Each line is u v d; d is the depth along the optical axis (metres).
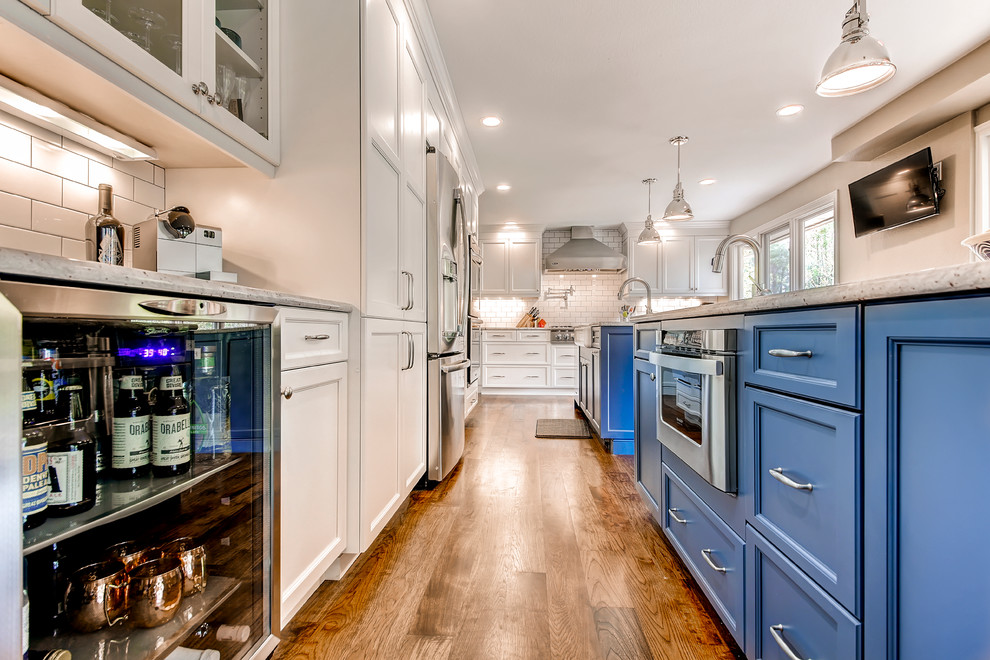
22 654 0.61
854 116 3.30
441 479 2.53
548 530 1.96
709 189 4.97
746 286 6.10
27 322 0.64
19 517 0.61
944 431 0.60
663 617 1.36
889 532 0.69
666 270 6.43
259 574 1.11
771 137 3.64
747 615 1.13
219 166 1.60
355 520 1.55
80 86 1.02
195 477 0.98
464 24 2.31
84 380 0.77
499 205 5.62
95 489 0.80
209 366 1.00
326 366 1.40
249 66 1.53
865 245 3.85
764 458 1.07
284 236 1.62
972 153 2.82
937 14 2.23
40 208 1.18
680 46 2.49
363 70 1.60
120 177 1.43
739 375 1.20
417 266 2.30
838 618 0.79
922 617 0.64
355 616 1.36
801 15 2.24
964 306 0.57
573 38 2.42
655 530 1.96
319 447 1.37
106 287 0.72
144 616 0.92
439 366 2.51
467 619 1.34
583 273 6.91
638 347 2.26
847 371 0.78
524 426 4.21
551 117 3.30
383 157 1.78
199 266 1.42
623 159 4.09
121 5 1.09
